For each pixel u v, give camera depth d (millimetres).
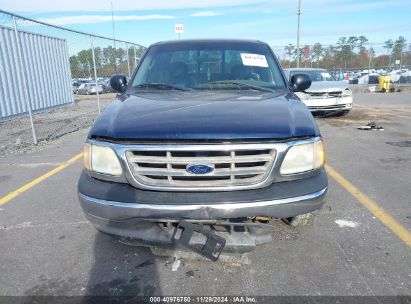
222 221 2443
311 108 10516
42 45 14156
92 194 2514
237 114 2590
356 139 7625
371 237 3250
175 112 2654
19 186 4910
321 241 3182
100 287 2621
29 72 13172
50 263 2943
